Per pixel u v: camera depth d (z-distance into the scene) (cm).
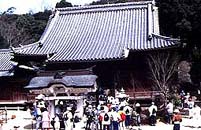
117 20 5447
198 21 6078
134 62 4650
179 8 6162
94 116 2866
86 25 5494
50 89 3478
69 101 3447
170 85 4681
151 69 4538
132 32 5084
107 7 5691
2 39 11325
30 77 5172
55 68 4762
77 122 3309
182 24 6125
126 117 3062
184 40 6178
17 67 5212
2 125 3400
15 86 5250
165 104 3822
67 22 5641
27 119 3944
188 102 4228
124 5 5641
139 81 4622
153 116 3338
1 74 5291
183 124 3356
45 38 5291
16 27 11681
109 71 4694
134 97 4506
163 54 4562
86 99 3634
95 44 4969
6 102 5234
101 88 4381
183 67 6216
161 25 6488
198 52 6066
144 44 4656
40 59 4959
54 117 3025
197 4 6078
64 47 5016
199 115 3941
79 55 4681
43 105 3061
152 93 4409
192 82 6184
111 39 5022
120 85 4647
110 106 2809
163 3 6291
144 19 5325
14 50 4884
